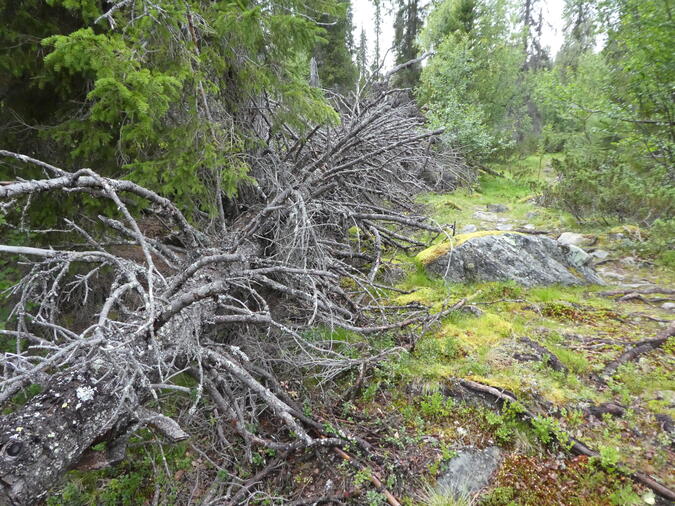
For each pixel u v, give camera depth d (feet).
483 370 11.02
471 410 10.10
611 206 24.22
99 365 7.07
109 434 6.81
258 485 8.64
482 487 8.23
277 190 14.84
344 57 59.82
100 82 9.02
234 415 8.85
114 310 13.39
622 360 11.42
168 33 11.39
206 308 10.01
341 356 11.02
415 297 15.79
